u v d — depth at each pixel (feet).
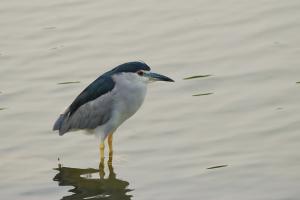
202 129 53.62
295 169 47.19
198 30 68.80
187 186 46.50
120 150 52.29
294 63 61.00
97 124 52.11
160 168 49.16
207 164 48.93
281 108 55.06
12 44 69.31
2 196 47.21
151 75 52.03
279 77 59.36
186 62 63.41
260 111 55.06
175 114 56.08
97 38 69.15
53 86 61.41
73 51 67.15
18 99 59.82
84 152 52.70
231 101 56.85
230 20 69.82
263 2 72.64
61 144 53.83
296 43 64.28
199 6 73.46
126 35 69.21
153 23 70.90
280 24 67.77
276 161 48.37
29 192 47.65
